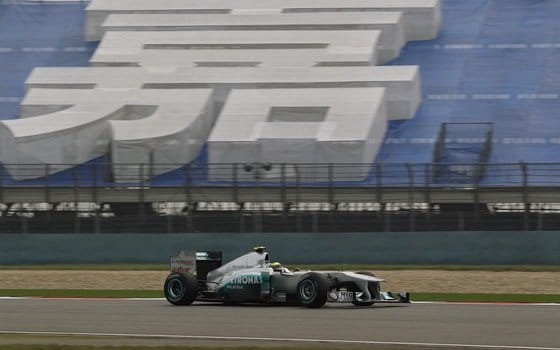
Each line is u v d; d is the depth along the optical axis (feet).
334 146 549.54
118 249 503.20
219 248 492.95
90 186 536.01
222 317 241.55
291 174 536.83
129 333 212.23
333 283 269.44
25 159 570.87
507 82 629.92
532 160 556.10
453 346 185.78
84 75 648.79
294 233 487.61
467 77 639.76
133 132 573.74
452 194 502.38
